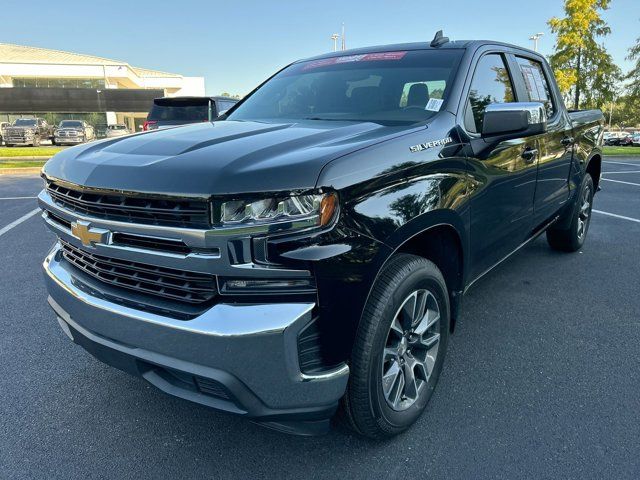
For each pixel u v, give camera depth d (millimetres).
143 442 2502
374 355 2180
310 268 1890
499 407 2740
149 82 58344
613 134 51656
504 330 3666
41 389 2957
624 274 4875
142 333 2051
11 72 47125
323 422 2127
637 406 2746
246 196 1834
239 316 1879
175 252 1954
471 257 2916
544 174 3887
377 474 2270
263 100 3584
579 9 28641
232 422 2668
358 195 2014
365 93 3191
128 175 2035
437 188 2436
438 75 3078
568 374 3072
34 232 6660
